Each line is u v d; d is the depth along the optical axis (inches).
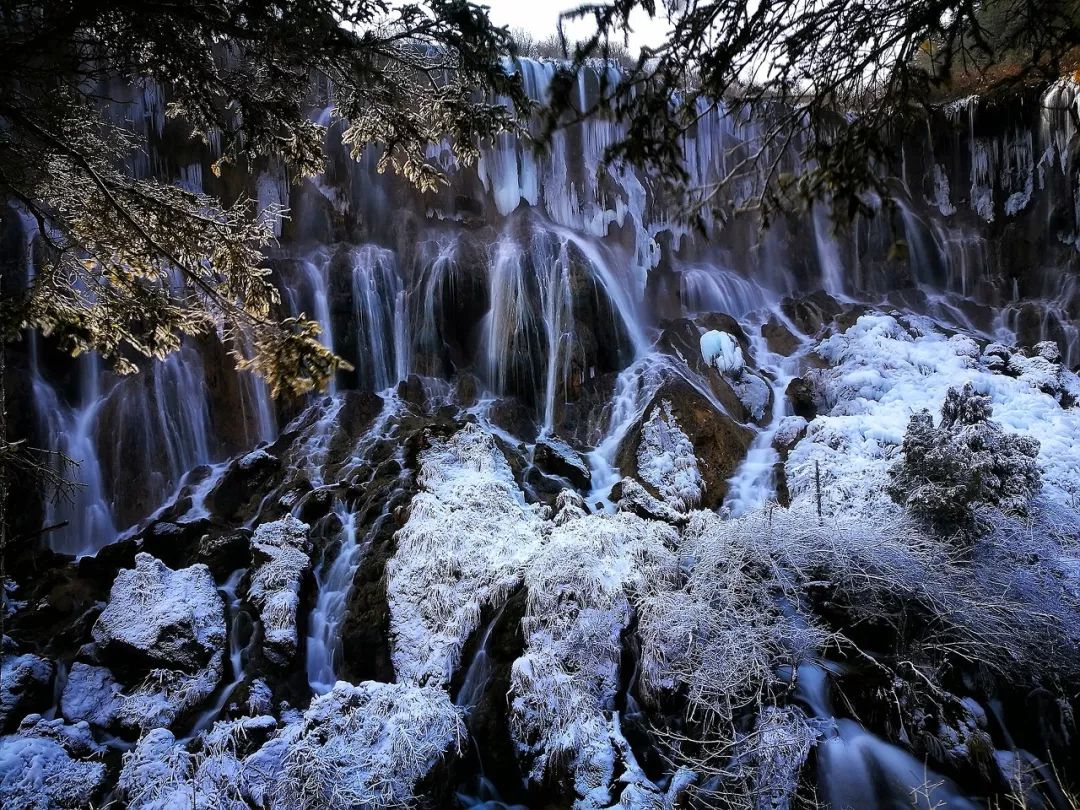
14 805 182.1
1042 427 283.7
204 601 244.2
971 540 209.0
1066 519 225.0
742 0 72.6
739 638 182.7
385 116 169.6
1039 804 163.6
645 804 166.7
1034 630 185.3
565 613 208.1
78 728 211.3
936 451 218.7
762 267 472.7
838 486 261.3
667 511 267.1
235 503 312.0
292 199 415.2
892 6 72.7
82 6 96.5
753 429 332.8
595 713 188.7
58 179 146.5
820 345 375.9
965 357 341.4
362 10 117.6
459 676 213.5
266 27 109.3
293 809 171.2
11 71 106.0
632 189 454.3
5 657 235.5
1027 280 448.8
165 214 149.9
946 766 165.3
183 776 185.0
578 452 330.6
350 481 301.1
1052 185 442.0
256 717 205.2
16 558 290.0
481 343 400.5
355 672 230.5
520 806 189.3
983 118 452.8
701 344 367.6
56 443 337.4
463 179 440.1
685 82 77.8
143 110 385.4
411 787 178.5
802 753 161.0
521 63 413.4
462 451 294.7
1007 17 75.2
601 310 386.9
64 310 163.2
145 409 351.9
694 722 178.7
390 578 241.8
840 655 185.0
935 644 181.9
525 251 401.4
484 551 241.3
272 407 367.6
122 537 330.3
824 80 78.7
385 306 402.0
